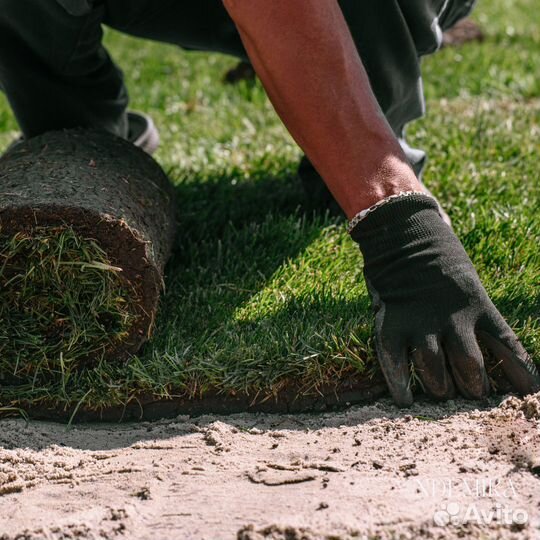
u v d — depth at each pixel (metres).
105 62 2.05
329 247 1.93
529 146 2.24
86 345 1.69
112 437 1.64
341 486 1.50
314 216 2.02
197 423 1.66
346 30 1.62
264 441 1.60
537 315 1.73
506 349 1.64
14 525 1.47
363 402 1.67
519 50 3.19
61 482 1.54
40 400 1.68
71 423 1.68
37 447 1.62
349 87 1.62
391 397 1.67
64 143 1.85
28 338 1.68
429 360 1.62
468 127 2.36
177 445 1.60
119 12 1.95
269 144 2.36
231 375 1.67
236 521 1.46
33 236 1.66
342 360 1.67
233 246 1.96
